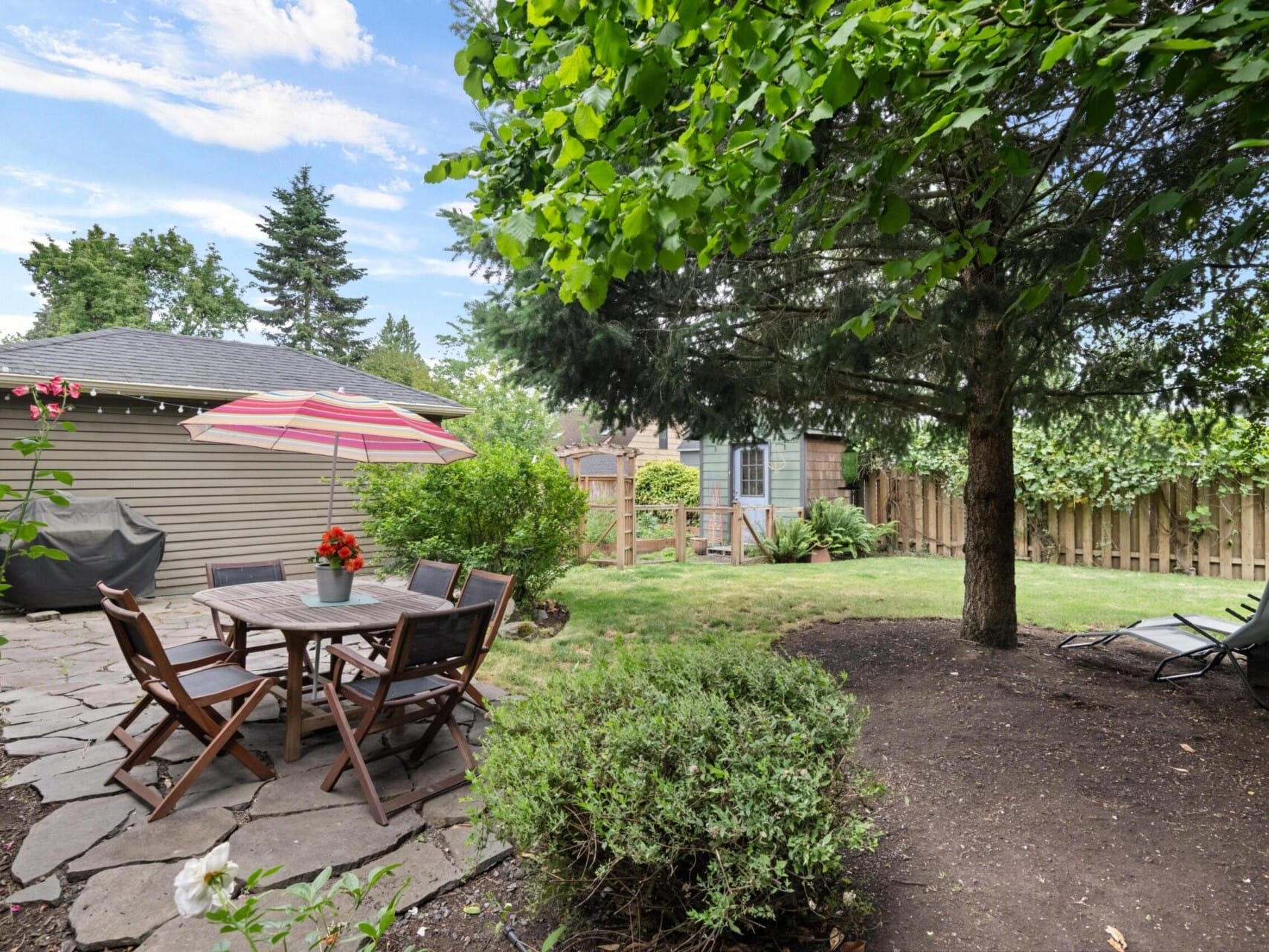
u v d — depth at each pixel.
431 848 2.43
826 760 2.00
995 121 2.08
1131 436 4.89
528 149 2.67
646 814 1.74
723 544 12.62
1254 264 2.85
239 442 4.35
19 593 6.46
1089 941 1.87
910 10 1.67
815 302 4.28
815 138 2.79
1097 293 3.39
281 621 3.13
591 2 1.81
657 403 4.92
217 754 2.80
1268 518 8.23
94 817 2.59
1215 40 1.55
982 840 2.42
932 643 4.97
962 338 3.57
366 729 2.87
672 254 1.89
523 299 4.50
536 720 2.15
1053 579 8.55
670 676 2.36
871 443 5.81
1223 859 2.24
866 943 1.88
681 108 2.06
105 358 8.03
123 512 7.17
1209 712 3.55
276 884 2.17
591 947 1.88
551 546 6.39
